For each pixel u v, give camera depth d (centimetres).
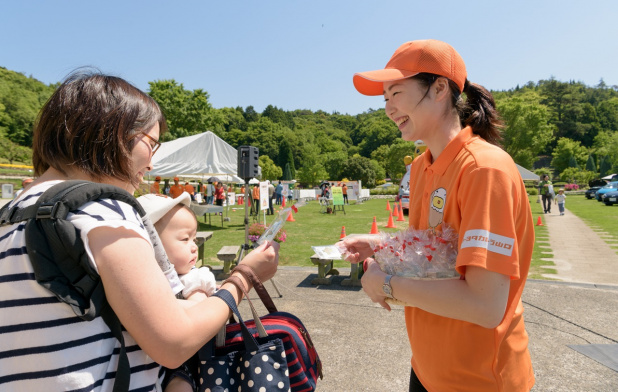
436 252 127
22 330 81
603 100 13262
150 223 104
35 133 99
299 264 758
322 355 361
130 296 82
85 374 81
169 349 86
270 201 1877
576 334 406
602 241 1040
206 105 4981
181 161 1288
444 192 135
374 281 135
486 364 128
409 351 369
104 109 95
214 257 835
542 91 11981
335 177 7906
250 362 108
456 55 140
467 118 147
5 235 86
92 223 81
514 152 6059
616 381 313
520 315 139
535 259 804
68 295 79
